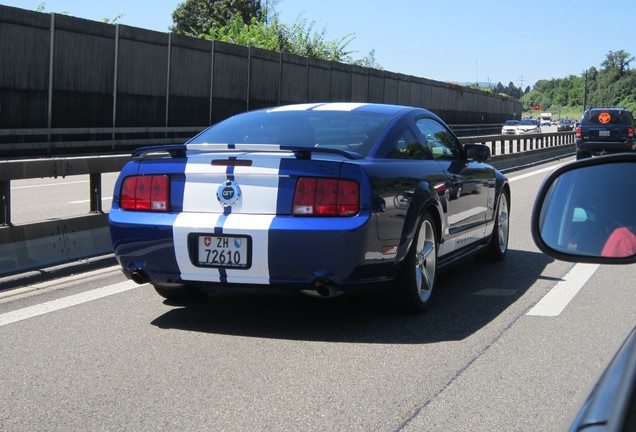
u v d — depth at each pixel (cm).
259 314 578
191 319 560
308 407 381
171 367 446
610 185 203
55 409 378
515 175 2080
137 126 2794
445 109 6212
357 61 5753
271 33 5053
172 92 2973
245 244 495
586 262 201
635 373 120
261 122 589
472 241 712
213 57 3209
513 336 516
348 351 480
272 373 436
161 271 521
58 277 698
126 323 546
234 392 404
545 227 212
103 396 397
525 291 664
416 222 548
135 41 2753
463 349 485
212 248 502
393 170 533
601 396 125
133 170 533
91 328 532
